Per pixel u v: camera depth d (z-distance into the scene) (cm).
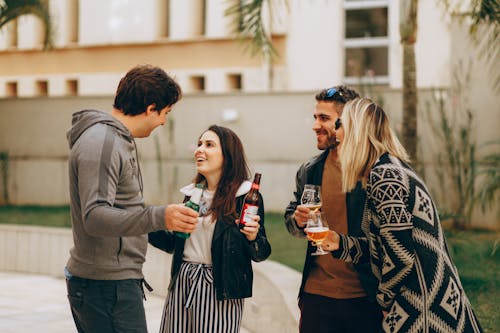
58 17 1441
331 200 351
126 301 304
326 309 347
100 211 278
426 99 1279
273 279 570
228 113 1475
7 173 1695
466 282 747
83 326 311
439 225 294
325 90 360
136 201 304
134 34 1941
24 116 1689
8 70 2159
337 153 354
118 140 294
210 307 360
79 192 288
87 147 288
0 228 1021
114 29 1967
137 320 308
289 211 368
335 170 353
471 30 824
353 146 310
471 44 1233
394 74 1622
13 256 1011
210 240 365
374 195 292
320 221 321
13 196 1694
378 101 1266
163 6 1961
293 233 363
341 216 349
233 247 360
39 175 1677
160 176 1518
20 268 1005
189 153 1511
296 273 605
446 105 1262
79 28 2028
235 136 376
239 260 361
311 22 1691
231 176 370
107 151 288
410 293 288
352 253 328
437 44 1523
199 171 373
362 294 344
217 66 1820
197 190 328
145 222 275
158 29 1933
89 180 284
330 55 1677
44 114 1675
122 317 304
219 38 1808
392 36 1625
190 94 1506
